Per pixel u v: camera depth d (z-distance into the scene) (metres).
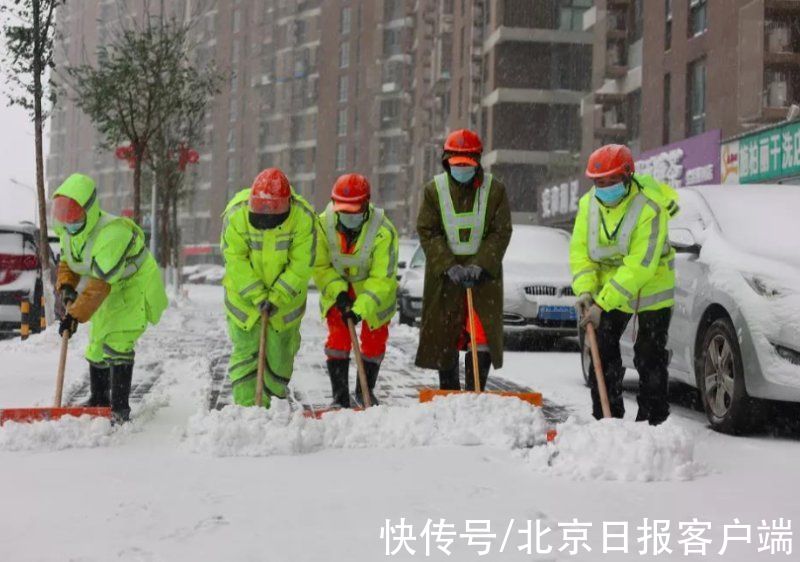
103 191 114.38
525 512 4.57
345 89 92.94
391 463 5.66
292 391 9.07
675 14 28.95
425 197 7.24
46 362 11.31
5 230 15.66
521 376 10.59
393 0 88.56
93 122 19.98
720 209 8.19
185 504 4.68
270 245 6.82
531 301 13.43
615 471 5.36
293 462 5.70
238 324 7.01
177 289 32.25
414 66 74.19
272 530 4.25
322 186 94.06
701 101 27.64
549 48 48.84
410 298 17.11
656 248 6.41
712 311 7.46
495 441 6.23
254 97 101.00
